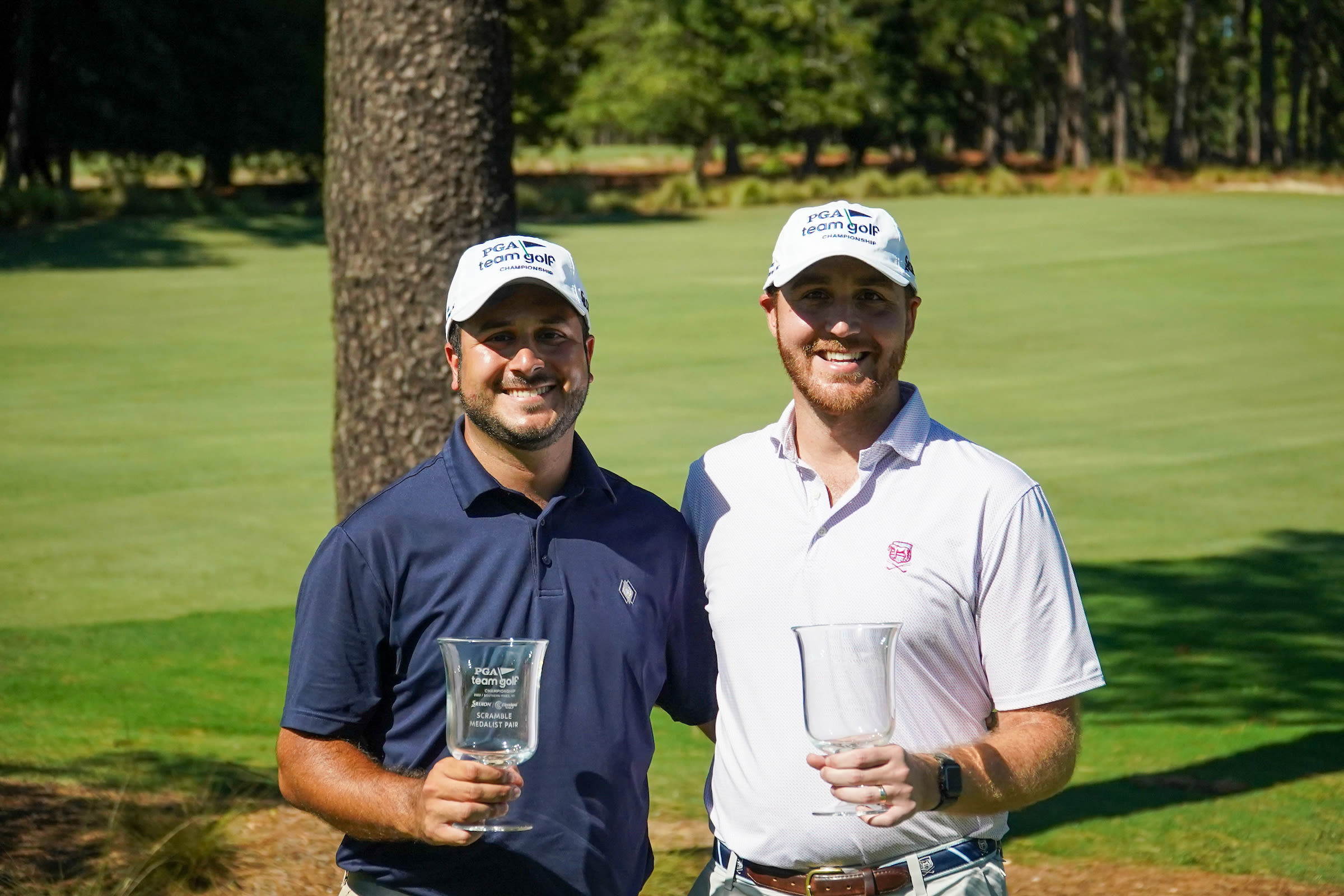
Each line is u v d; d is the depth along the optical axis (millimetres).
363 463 5785
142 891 4797
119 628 9773
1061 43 72188
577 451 3057
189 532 13008
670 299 29812
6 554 12172
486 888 2865
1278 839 5902
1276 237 37781
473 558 2906
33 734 7070
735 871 3121
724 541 3137
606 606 2963
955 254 36094
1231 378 22062
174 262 35062
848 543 3035
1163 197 49406
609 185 63469
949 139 84812
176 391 20922
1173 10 71125
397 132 5668
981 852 3059
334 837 5477
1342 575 11695
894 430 3068
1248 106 80875
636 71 57406
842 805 2713
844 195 50844
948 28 61062
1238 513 14062
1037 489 3037
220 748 6969
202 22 48000
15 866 4898
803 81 59469
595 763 2914
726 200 50281
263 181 61969
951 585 2990
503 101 5828
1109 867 5594
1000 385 21719
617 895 2939
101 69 46125
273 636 9633
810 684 2584
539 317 2955
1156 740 7684
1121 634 10000
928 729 3004
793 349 3123
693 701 3242
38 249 36281
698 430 17953
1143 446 17438
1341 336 25406
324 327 26734
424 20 5645
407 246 5695
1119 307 28625
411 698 2908
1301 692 8617
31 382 21531
